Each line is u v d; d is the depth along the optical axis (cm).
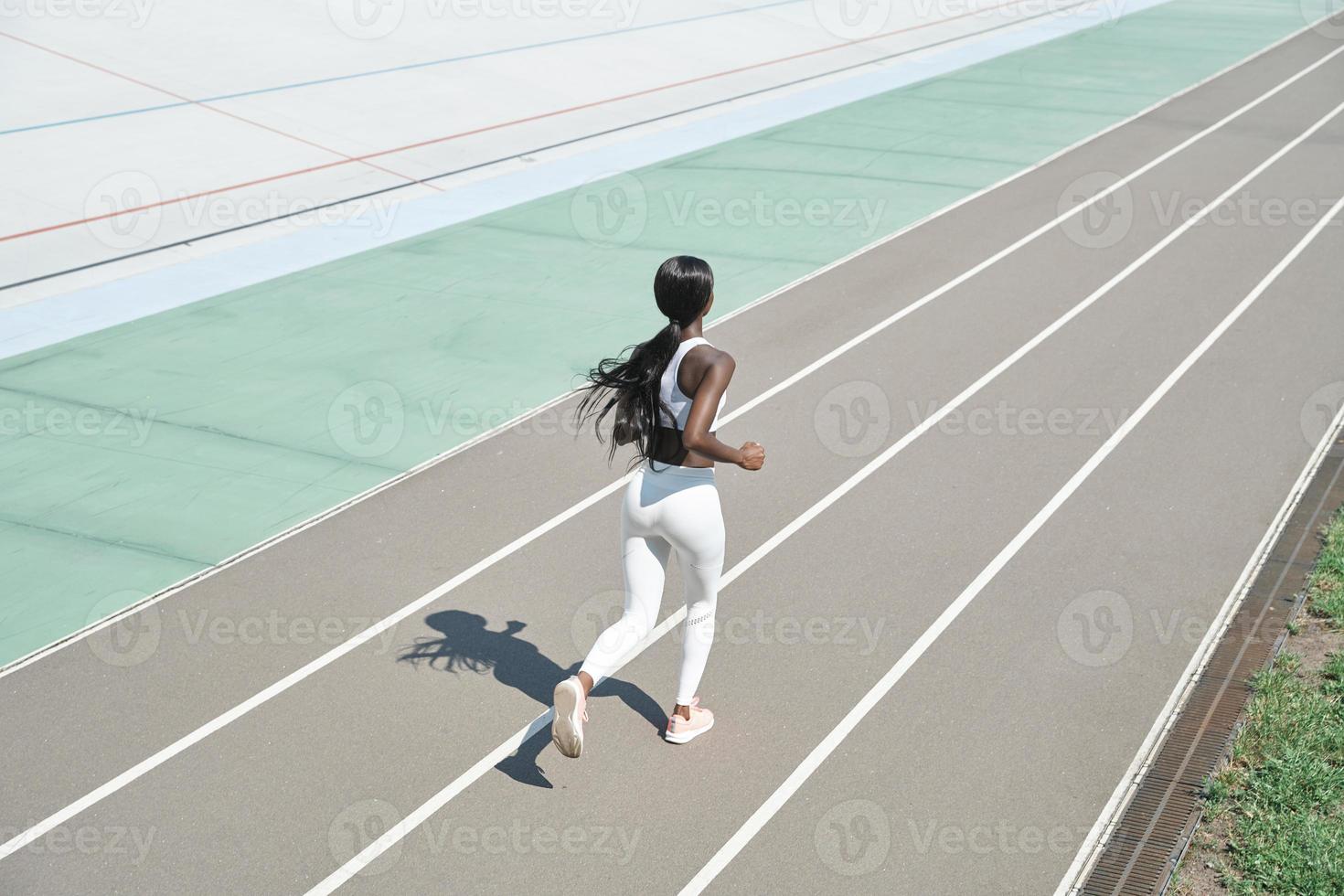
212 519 764
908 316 1123
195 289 1204
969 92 2175
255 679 606
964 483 812
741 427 895
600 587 691
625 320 1119
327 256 1308
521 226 1417
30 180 1442
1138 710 577
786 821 509
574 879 479
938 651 627
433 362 1023
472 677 609
